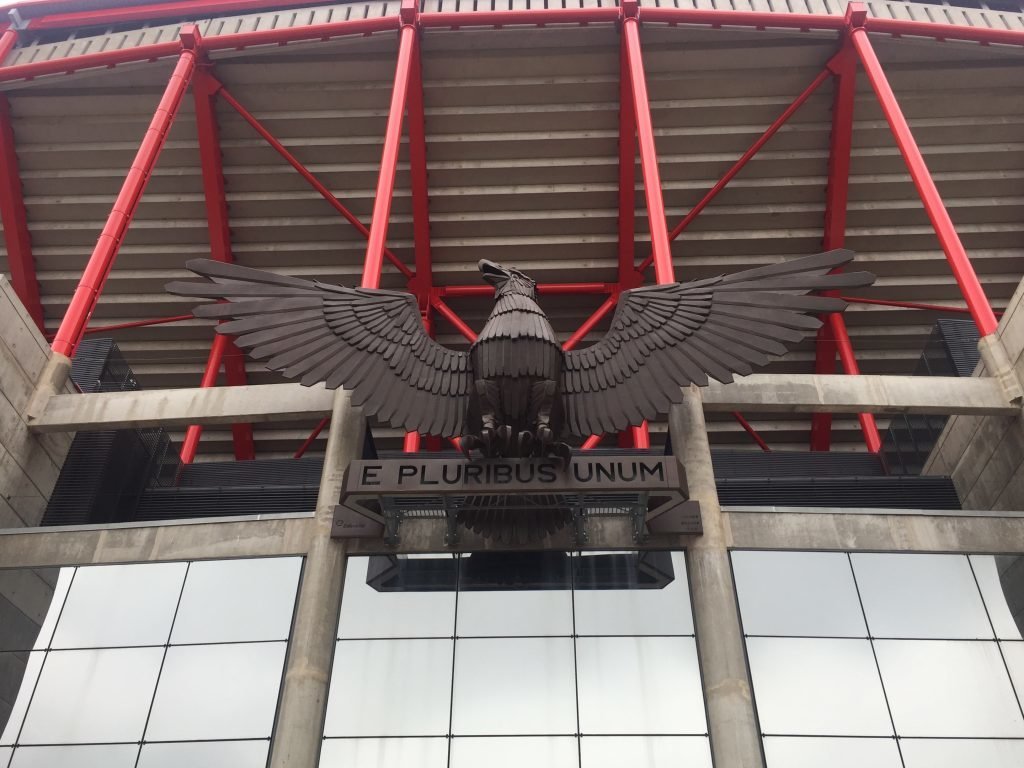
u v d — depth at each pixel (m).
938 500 15.88
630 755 10.55
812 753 10.50
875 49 25.16
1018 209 26.89
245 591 12.14
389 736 10.76
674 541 12.30
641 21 24.17
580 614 11.74
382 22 24.44
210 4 28.55
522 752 10.59
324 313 12.41
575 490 10.92
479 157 27.16
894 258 27.39
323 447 29.73
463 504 11.60
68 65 25.05
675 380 11.81
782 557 12.23
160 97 26.44
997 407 14.03
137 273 28.45
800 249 27.88
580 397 11.80
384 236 18.78
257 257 28.31
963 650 11.37
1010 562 12.21
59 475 15.55
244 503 17.08
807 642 11.44
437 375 11.96
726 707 10.70
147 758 10.72
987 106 26.17
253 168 27.31
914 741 10.58
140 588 12.30
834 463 18.62
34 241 28.11
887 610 11.74
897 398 14.08
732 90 26.30
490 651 11.45
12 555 12.69
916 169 18.95
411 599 11.95
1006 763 10.39
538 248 27.81
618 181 27.11
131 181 19.66
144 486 17.28
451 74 26.16
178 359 29.89
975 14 27.12
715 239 27.58
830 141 26.41
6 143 26.89
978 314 15.62
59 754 10.81
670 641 11.50
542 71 26.16
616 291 27.69
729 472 18.34
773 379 14.21
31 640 11.86
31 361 14.94
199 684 11.30
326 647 11.47
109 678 11.44
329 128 26.95
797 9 26.02
